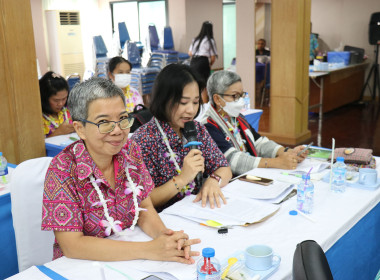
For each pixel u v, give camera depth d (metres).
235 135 2.55
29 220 1.72
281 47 5.42
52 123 3.54
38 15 9.56
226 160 2.19
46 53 9.98
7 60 3.09
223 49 11.51
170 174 2.00
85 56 10.72
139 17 10.56
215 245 1.45
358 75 8.61
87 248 1.35
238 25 5.78
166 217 1.71
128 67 4.45
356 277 1.80
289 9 5.23
